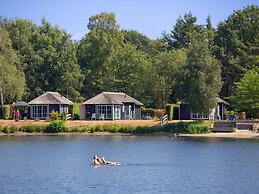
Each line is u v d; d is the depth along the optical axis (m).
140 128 102.44
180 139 93.50
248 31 152.50
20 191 45.59
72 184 48.66
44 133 104.62
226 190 45.62
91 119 115.81
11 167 59.91
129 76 144.62
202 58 102.25
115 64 147.00
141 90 142.38
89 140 93.00
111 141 90.88
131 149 77.75
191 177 52.09
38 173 55.22
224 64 144.88
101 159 62.00
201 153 72.19
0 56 119.69
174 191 45.28
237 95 117.81
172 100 140.88
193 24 181.25
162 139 94.12
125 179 51.16
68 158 67.88
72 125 105.94
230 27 155.62
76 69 147.75
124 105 119.88
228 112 122.94
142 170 56.94
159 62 140.88
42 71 148.38
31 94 144.62
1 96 121.12
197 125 101.69
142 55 154.62
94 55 151.88
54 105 117.12
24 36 149.62
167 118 113.00
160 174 54.09
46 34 158.25
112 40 151.62
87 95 152.38
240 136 96.50
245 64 139.50
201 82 100.31
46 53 149.12
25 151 76.12
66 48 150.88
